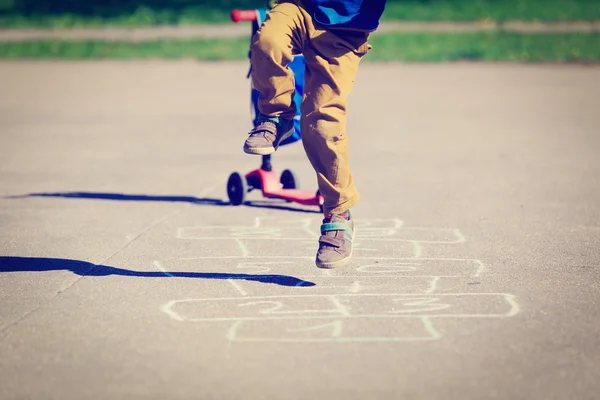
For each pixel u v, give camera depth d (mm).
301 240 7785
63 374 4750
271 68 5973
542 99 18641
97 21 37062
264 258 7137
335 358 4941
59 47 29547
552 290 6219
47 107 17984
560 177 10789
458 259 7090
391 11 39000
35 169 11547
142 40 31172
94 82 22359
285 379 4660
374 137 14086
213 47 29234
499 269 6785
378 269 6785
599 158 12125
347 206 6215
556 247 7480
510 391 4496
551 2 41500
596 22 35125
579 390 4504
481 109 17281
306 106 6062
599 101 18266
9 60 27547
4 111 17422
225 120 16031
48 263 7020
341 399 4414
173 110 17391
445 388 4535
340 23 5918
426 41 29844
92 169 11523
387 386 4562
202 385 4598
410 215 8742
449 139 13852
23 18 38094
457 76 23156
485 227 8227
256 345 5148
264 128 6109
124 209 9117
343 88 6023
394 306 5852
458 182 10469
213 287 6305
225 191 10125
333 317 5633
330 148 6047
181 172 11289
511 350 5043
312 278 6531
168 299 6031
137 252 7359
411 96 19328
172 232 8094
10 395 4484
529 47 28203
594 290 6219
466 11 38969
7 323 5566
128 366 4852
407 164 11703
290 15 5977
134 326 5488
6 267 6902
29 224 8438
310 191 10008
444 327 5430
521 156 12297
